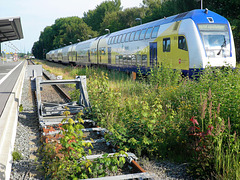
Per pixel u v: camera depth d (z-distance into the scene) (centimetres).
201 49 1338
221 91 616
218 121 495
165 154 560
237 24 2389
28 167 486
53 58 6750
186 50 1405
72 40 9262
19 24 2239
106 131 655
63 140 435
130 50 2081
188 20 1419
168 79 1142
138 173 436
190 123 582
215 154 469
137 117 613
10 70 2970
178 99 799
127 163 504
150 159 541
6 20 1955
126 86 1319
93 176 446
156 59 1705
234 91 608
